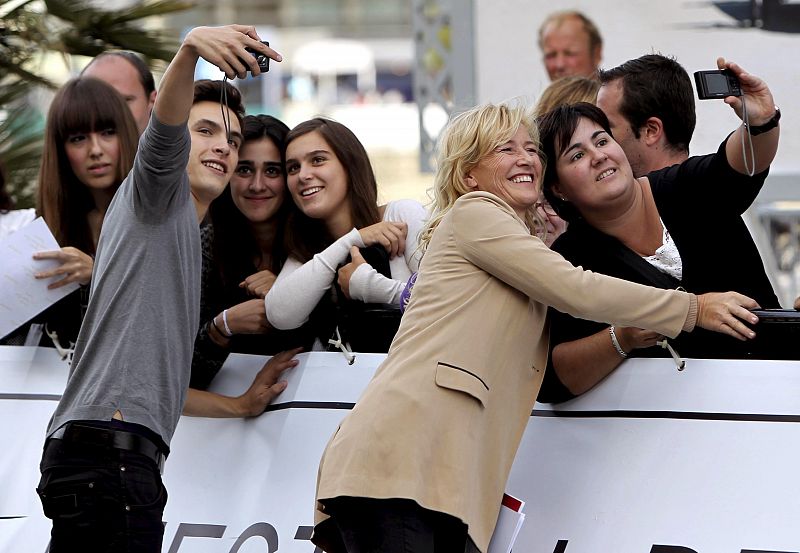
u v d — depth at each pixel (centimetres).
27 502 845
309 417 814
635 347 729
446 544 657
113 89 915
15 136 1491
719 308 675
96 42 1549
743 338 677
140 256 709
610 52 1527
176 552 805
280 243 914
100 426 691
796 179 1477
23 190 1455
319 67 5362
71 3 1538
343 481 642
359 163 887
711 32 1498
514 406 673
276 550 782
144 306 707
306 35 5434
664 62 926
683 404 725
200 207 834
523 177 709
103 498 686
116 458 689
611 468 727
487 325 661
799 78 1474
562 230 947
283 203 904
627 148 924
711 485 705
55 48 1490
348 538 652
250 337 863
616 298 655
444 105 1681
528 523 732
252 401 831
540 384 694
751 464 703
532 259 658
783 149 1480
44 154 912
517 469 748
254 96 4866
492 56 1578
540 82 1555
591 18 1527
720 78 745
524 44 1567
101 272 720
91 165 896
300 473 800
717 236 770
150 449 699
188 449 840
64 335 886
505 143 705
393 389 651
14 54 1520
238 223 911
